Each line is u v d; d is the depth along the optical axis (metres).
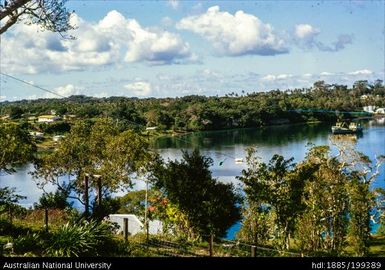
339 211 25.00
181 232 19.77
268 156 73.88
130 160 29.62
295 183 19.98
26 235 15.41
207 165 19.78
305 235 22.34
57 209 24.58
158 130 115.44
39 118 102.94
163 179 19.62
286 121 148.12
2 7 14.34
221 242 19.27
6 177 65.62
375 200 31.91
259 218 20.58
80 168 33.06
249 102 153.75
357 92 197.62
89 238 14.61
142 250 15.76
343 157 33.06
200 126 123.75
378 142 92.06
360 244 23.64
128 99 169.62
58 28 15.27
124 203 27.27
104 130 33.78
